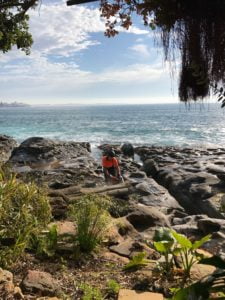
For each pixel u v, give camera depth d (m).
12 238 5.34
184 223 9.34
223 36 3.22
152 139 39.00
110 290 4.52
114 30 4.07
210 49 3.28
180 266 5.07
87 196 6.84
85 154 26.66
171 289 4.33
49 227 6.24
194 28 3.31
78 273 5.04
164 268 4.96
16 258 5.09
